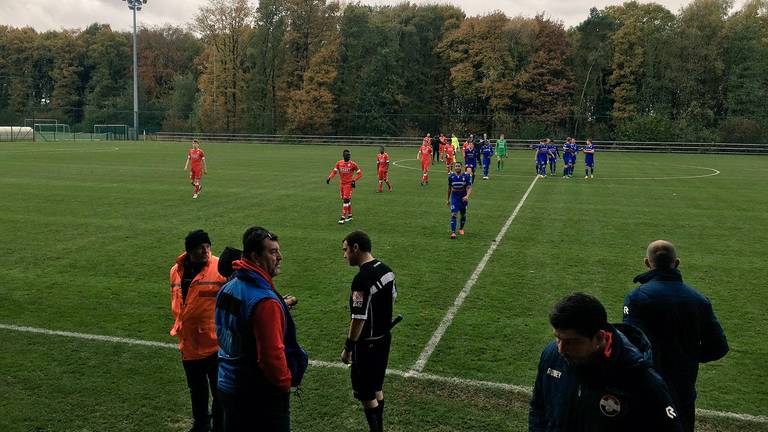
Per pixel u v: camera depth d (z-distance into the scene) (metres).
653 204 19.34
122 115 82.50
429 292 9.52
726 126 53.78
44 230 14.35
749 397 5.98
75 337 7.50
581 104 64.31
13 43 90.88
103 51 88.88
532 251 12.52
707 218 16.77
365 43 69.62
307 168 31.05
